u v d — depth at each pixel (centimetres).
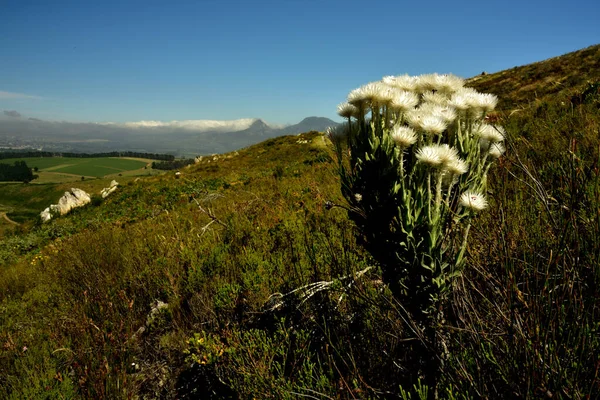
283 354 234
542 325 137
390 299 217
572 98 806
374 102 160
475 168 169
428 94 184
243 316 316
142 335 361
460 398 150
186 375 290
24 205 9950
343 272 267
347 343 223
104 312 389
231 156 3481
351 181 175
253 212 679
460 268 157
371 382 191
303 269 325
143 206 1588
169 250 524
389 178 158
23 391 283
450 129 175
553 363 129
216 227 632
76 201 2289
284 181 1164
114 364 301
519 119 812
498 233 183
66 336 376
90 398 264
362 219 171
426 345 156
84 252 655
